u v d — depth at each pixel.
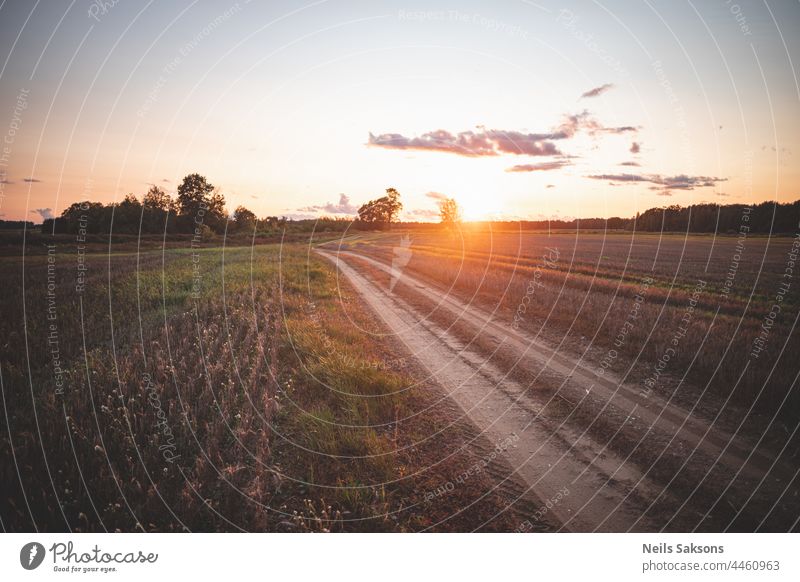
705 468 4.35
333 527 3.55
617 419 5.51
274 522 3.59
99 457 3.89
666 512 3.75
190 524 3.44
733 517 3.65
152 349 6.82
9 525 3.19
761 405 5.52
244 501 3.72
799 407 5.26
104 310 9.34
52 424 4.29
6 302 9.27
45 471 3.68
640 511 3.78
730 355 6.85
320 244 40.94
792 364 6.32
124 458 3.99
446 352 8.69
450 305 13.41
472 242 40.00
